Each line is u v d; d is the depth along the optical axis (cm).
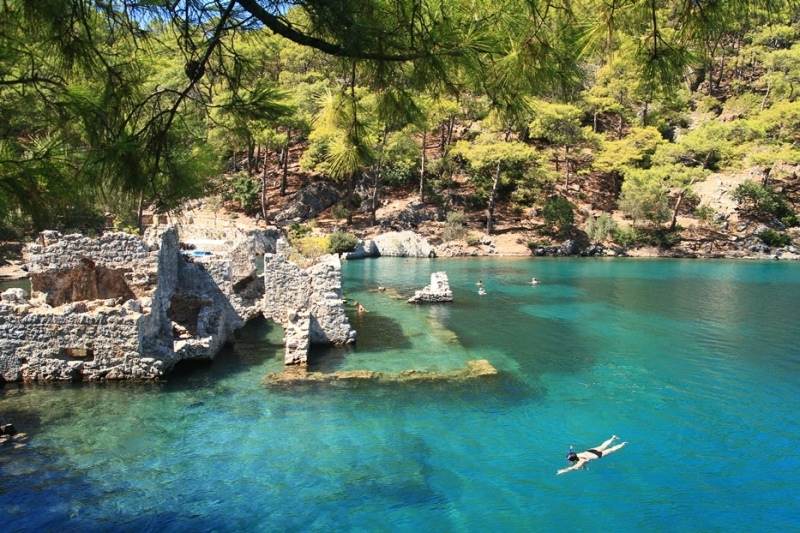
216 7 688
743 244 7862
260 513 1462
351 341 3028
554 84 688
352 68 711
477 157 8106
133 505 1477
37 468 1642
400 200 8781
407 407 2178
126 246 2552
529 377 2586
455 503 1531
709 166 9212
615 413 2180
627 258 7569
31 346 2262
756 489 1639
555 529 1430
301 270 3309
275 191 8662
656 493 1606
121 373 2316
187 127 770
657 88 691
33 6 608
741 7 598
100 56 686
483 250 7662
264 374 2480
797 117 8700
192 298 2898
